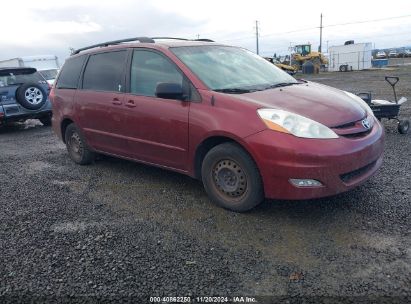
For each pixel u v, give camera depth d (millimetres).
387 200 4086
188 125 4160
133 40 5230
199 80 4211
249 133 3672
